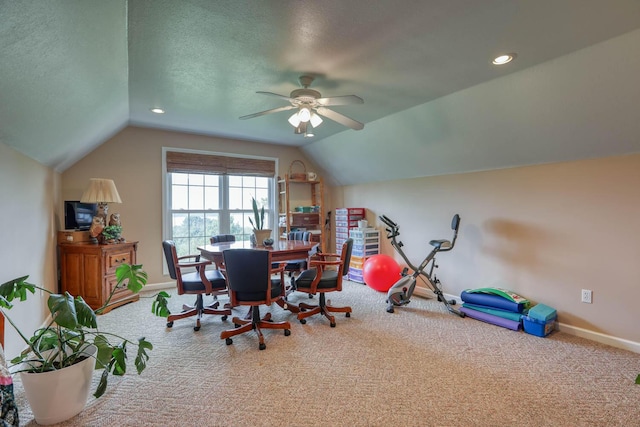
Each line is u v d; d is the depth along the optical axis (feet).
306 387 6.41
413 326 9.71
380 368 7.15
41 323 8.96
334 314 10.80
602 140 8.10
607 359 7.57
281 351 8.00
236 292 8.45
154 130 13.78
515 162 10.28
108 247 10.95
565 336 8.92
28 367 5.76
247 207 16.47
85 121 8.68
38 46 4.43
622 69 6.61
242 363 7.39
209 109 10.89
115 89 8.21
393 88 8.98
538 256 9.86
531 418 5.47
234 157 15.75
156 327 9.59
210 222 15.40
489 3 5.18
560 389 6.33
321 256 11.80
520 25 5.83
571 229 9.11
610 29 5.94
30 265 8.09
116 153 13.01
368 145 13.99
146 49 6.68
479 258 11.54
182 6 5.24
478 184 11.53
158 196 13.91
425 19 5.65
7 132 6.15
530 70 7.68
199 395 6.15
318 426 5.29
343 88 8.97
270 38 6.31
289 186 17.44
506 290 10.66
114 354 5.72
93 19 4.85
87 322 5.46
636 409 5.70
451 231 12.51
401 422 5.38
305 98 7.92
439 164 12.46
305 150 17.56
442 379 6.70
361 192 16.98
